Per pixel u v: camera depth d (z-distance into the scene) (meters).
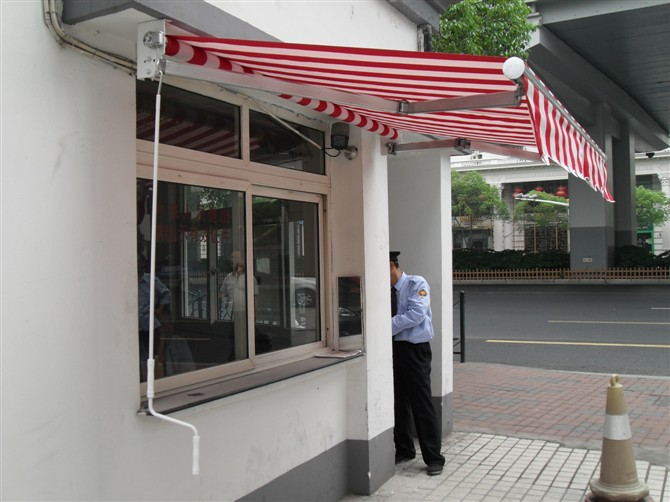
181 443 3.28
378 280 5.13
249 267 4.19
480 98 3.49
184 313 3.69
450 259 6.67
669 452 5.88
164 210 3.54
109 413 2.88
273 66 3.08
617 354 10.96
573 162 3.76
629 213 30.09
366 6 5.02
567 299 20.81
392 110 3.75
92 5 2.64
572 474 5.38
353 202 4.98
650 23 17.78
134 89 3.03
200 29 3.08
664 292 22.38
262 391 3.76
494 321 15.62
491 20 9.45
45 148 2.61
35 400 2.55
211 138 3.88
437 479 5.29
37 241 2.57
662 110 30.27
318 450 4.53
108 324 2.88
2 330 2.44
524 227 47.59
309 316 4.91
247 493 3.78
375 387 5.04
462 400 8.05
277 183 4.46
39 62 2.60
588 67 21.73
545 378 9.25
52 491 2.62
